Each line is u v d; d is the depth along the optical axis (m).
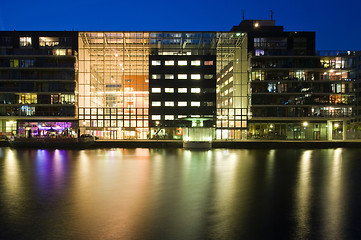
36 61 79.56
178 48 84.50
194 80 83.44
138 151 59.62
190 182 26.69
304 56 80.25
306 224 15.62
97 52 84.31
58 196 21.42
